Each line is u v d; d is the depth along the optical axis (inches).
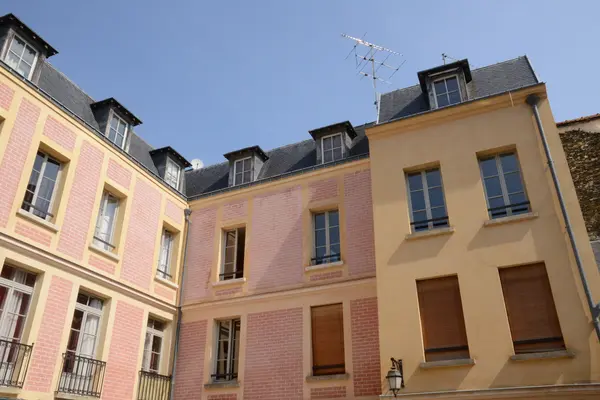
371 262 466.6
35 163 423.5
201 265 555.8
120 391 447.2
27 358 370.6
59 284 412.8
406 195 438.9
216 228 568.1
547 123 414.9
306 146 608.7
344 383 431.8
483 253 387.2
